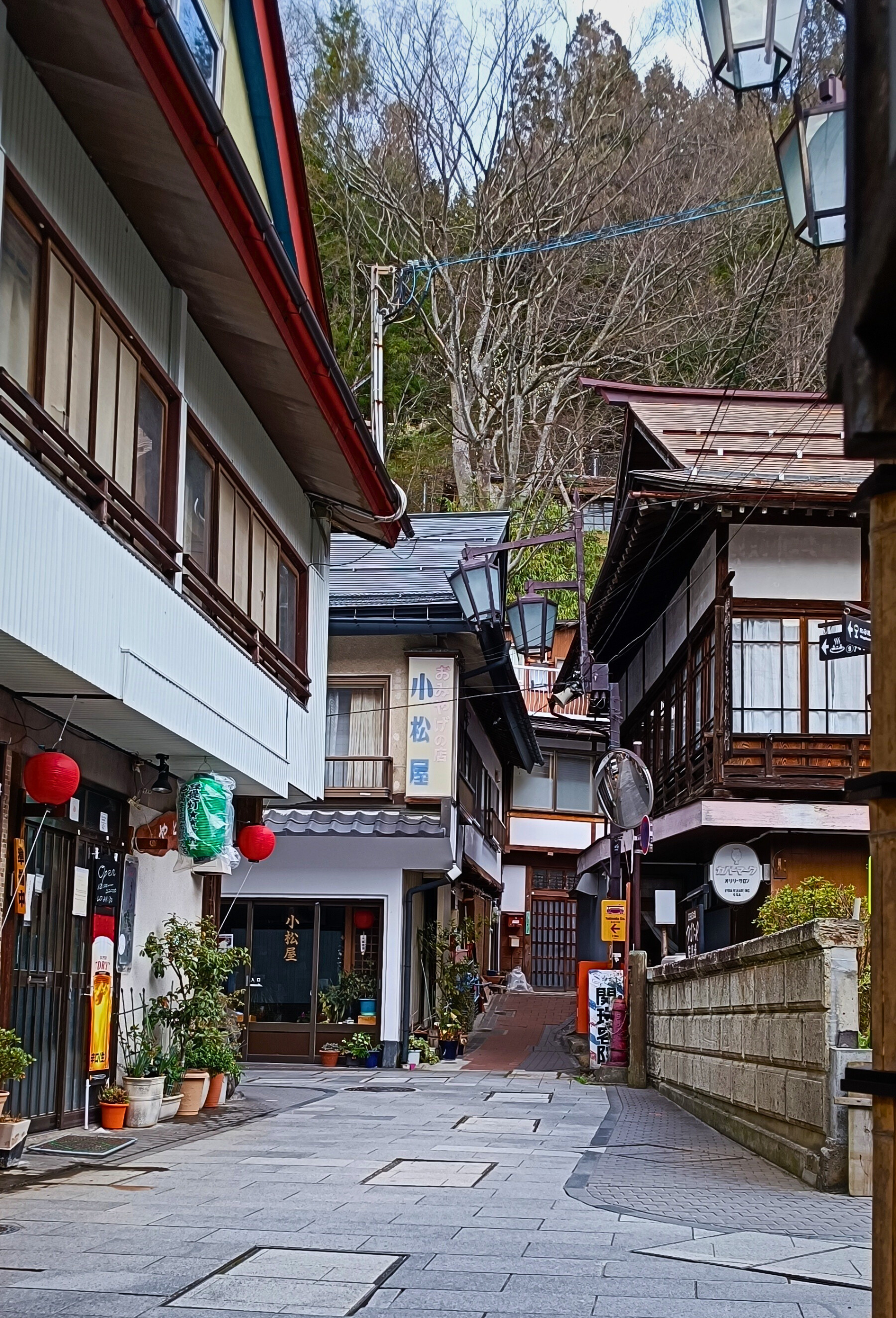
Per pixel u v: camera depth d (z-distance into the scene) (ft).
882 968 7.56
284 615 45.06
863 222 6.48
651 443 66.49
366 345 116.37
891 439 6.54
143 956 38.93
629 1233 22.31
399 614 63.72
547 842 118.62
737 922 64.85
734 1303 17.33
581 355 121.08
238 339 35.55
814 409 75.00
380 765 65.92
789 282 113.29
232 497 38.58
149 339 31.19
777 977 32.14
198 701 33.22
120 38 22.44
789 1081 30.78
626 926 59.26
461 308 119.14
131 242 29.84
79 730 31.50
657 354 118.01
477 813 83.71
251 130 40.11
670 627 74.13
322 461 44.06
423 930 69.41
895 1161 7.32
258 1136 35.22
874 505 7.97
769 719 58.80
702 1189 27.50
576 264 118.52
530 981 117.39
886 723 7.68
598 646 88.53
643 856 72.08
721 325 116.06
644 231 116.67
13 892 27.91
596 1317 16.58
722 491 58.23
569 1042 75.82
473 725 80.79
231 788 37.22
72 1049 33.40
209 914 46.11
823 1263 19.90
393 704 66.49
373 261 117.80
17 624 22.03
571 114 116.57
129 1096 35.22
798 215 19.27
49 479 23.40
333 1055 60.75
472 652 69.21
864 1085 7.50
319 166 117.50
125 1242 21.03
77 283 26.68
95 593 25.82
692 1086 44.42
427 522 80.33
